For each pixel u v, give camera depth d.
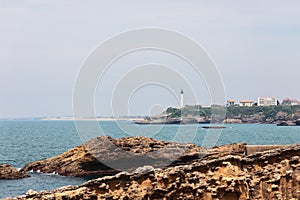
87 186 18.14
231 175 19.17
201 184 18.95
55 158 50.72
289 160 19.78
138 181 18.62
